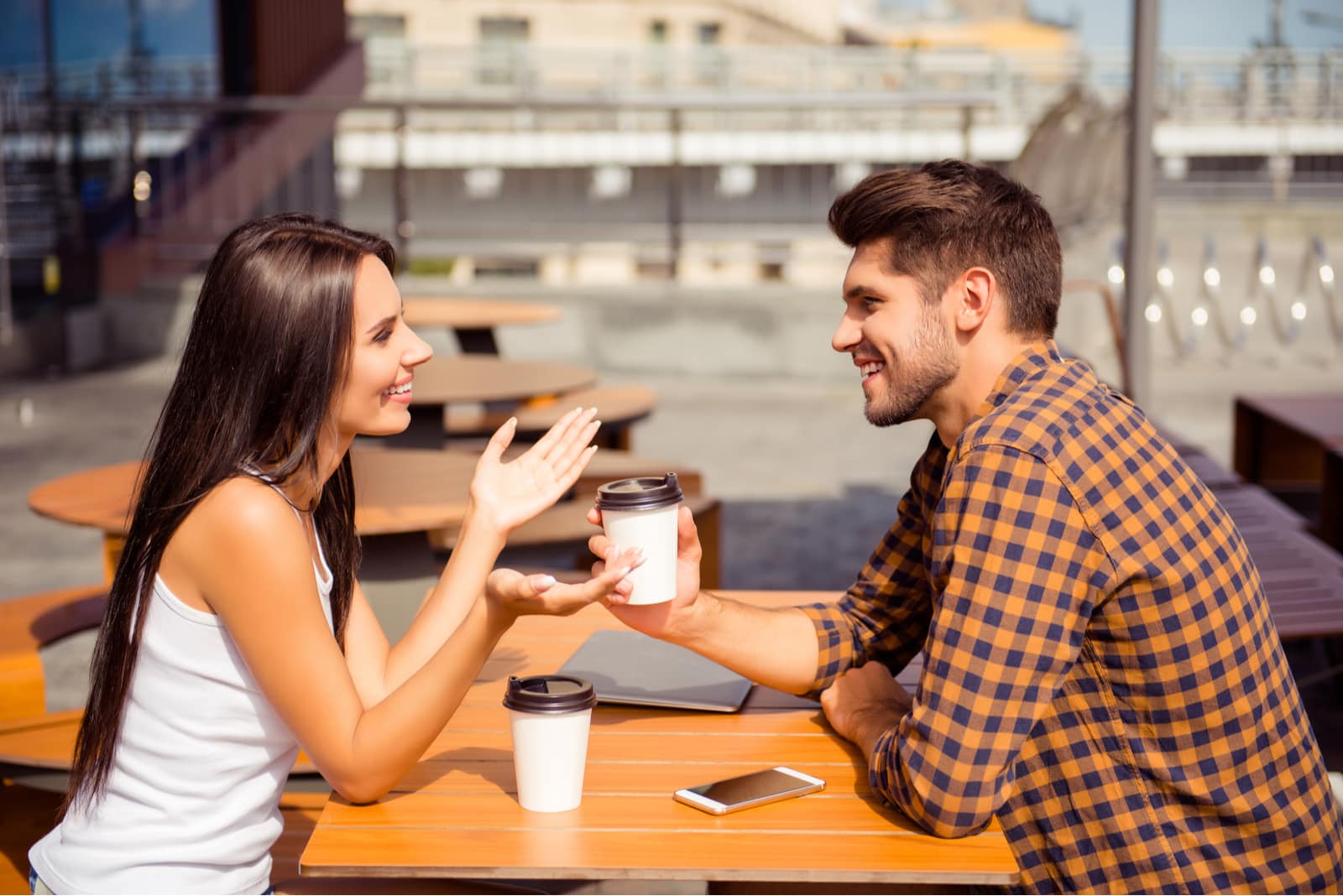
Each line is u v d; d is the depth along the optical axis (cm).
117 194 992
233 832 161
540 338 930
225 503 152
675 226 961
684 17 3100
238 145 1008
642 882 138
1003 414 155
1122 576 151
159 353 974
